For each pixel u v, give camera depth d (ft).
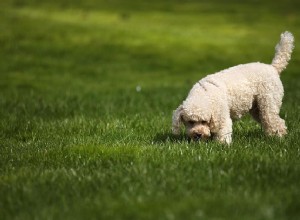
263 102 41.96
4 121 54.03
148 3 245.24
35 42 153.99
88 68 132.57
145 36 171.01
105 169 32.99
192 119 38.09
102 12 211.61
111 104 71.26
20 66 130.21
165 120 51.60
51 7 214.07
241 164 32.32
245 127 47.06
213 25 194.39
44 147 41.14
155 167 32.63
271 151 35.83
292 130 43.52
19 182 31.22
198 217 23.98
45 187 29.55
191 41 165.99
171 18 206.69
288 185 28.48
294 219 23.79
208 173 30.14
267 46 158.51
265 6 243.19
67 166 35.14
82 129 47.78
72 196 28.32
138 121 50.67
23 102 71.51
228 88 40.57
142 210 25.55
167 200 26.68
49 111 62.95
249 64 42.86
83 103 72.33
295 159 33.32
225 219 23.90
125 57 146.20
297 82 94.12
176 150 36.24
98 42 159.63
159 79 122.31
